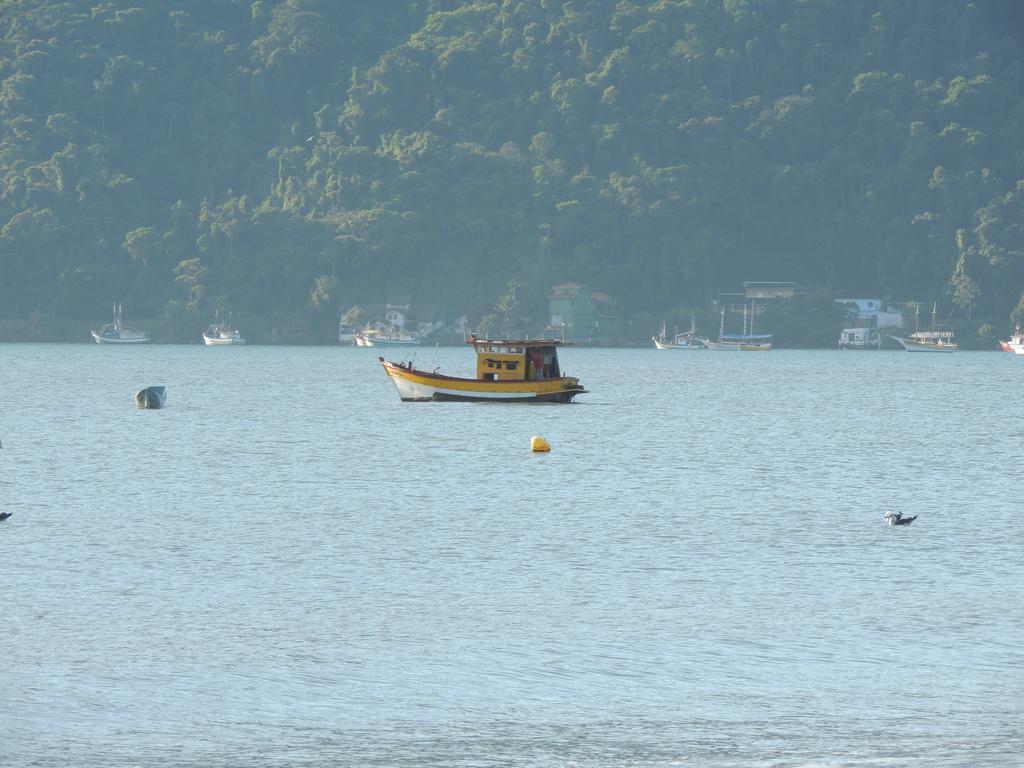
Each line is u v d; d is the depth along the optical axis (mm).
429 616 158500
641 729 121312
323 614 159250
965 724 122500
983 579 179125
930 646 146750
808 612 161000
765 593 170625
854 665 140000
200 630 151750
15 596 166625
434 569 185000
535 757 114750
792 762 113000
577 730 121250
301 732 120562
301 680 134750
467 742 118125
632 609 162250
